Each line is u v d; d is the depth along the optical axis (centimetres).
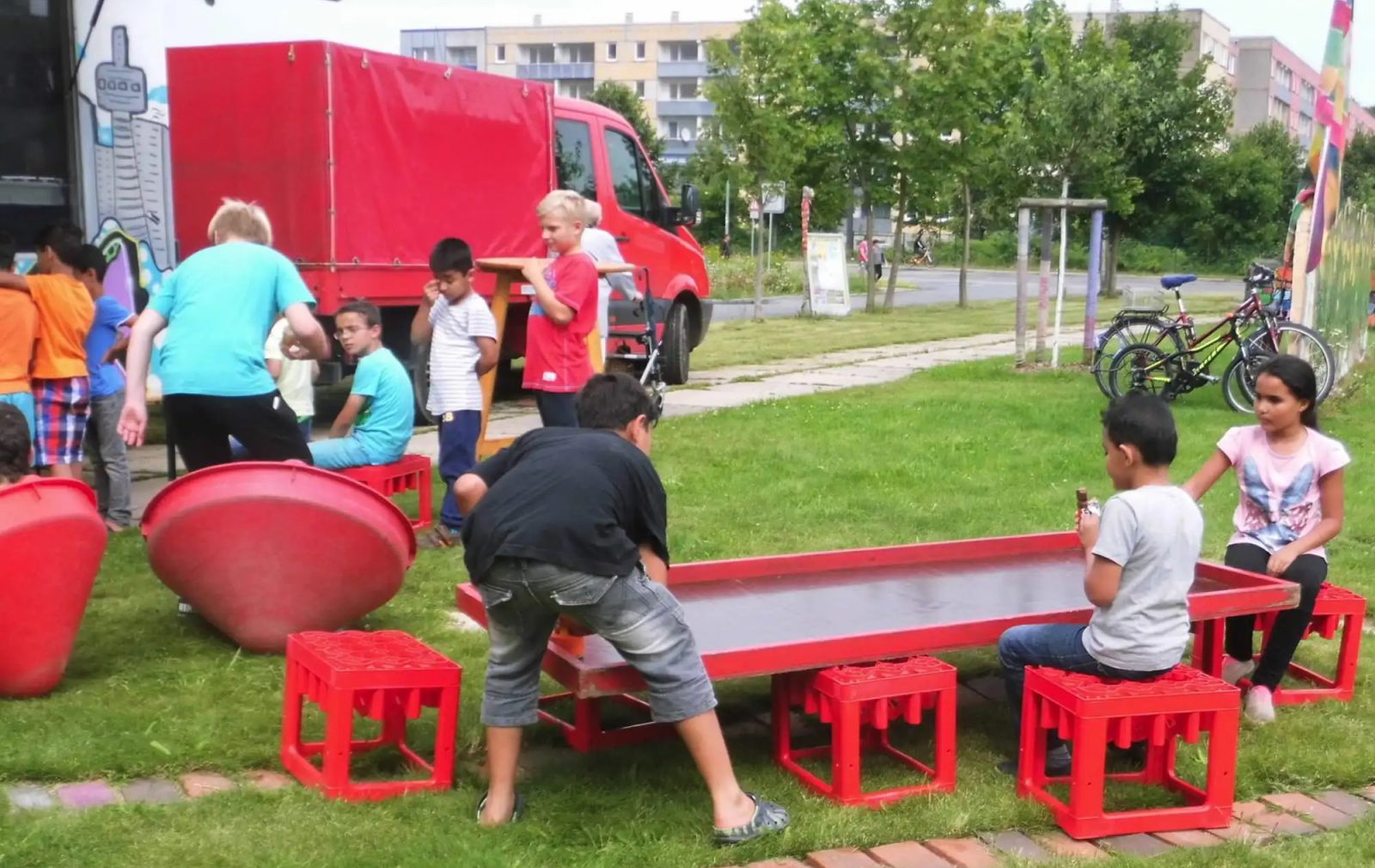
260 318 561
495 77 1180
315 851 353
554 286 707
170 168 1126
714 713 377
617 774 419
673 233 1453
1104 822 385
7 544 437
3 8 1033
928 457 979
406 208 1100
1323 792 423
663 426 1105
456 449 699
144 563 654
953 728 407
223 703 464
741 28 2666
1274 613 483
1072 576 525
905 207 2883
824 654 401
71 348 679
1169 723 394
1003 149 2727
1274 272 1439
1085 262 5584
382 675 388
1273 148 5928
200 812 376
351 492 497
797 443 1028
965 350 1920
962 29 2659
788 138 2603
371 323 714
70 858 345
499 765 379
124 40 1095
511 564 358
